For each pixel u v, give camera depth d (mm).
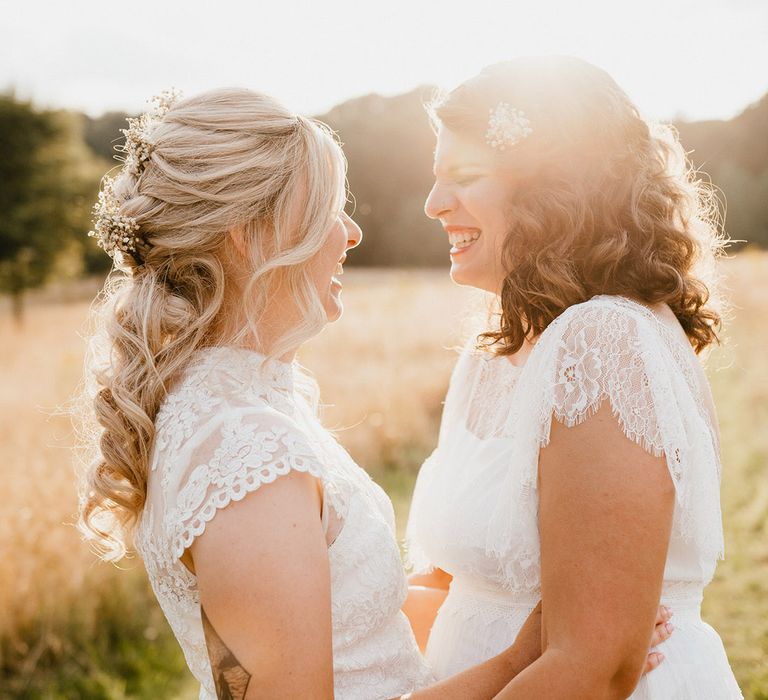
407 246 50156
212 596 1320
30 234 30203
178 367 1564
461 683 1591
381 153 50562
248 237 1572
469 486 1822
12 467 5848
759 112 47500
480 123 1787
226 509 1336
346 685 1591
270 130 1575
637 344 1482
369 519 1619
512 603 1806
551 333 1568
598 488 1420
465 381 2158
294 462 1376
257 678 1285
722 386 10078
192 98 1611
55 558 4625
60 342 19047
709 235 1877
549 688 1426
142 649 4465
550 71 1756
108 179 1699
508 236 1736
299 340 1585
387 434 8055
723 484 6488
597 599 1412
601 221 1671
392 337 13539
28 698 4008
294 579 1306
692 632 1730
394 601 1660
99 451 1661
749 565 4898
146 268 1637
